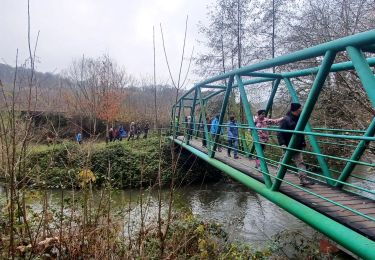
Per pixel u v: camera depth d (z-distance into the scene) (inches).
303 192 180.4
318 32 371.6
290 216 444.5
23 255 147.4
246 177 228.1
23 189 142.2
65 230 176.1
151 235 187.2
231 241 282.2
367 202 159.5
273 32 703.7
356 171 486.0
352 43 110.7
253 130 201.9
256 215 457.7
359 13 337.7
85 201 160.1
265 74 233.6
